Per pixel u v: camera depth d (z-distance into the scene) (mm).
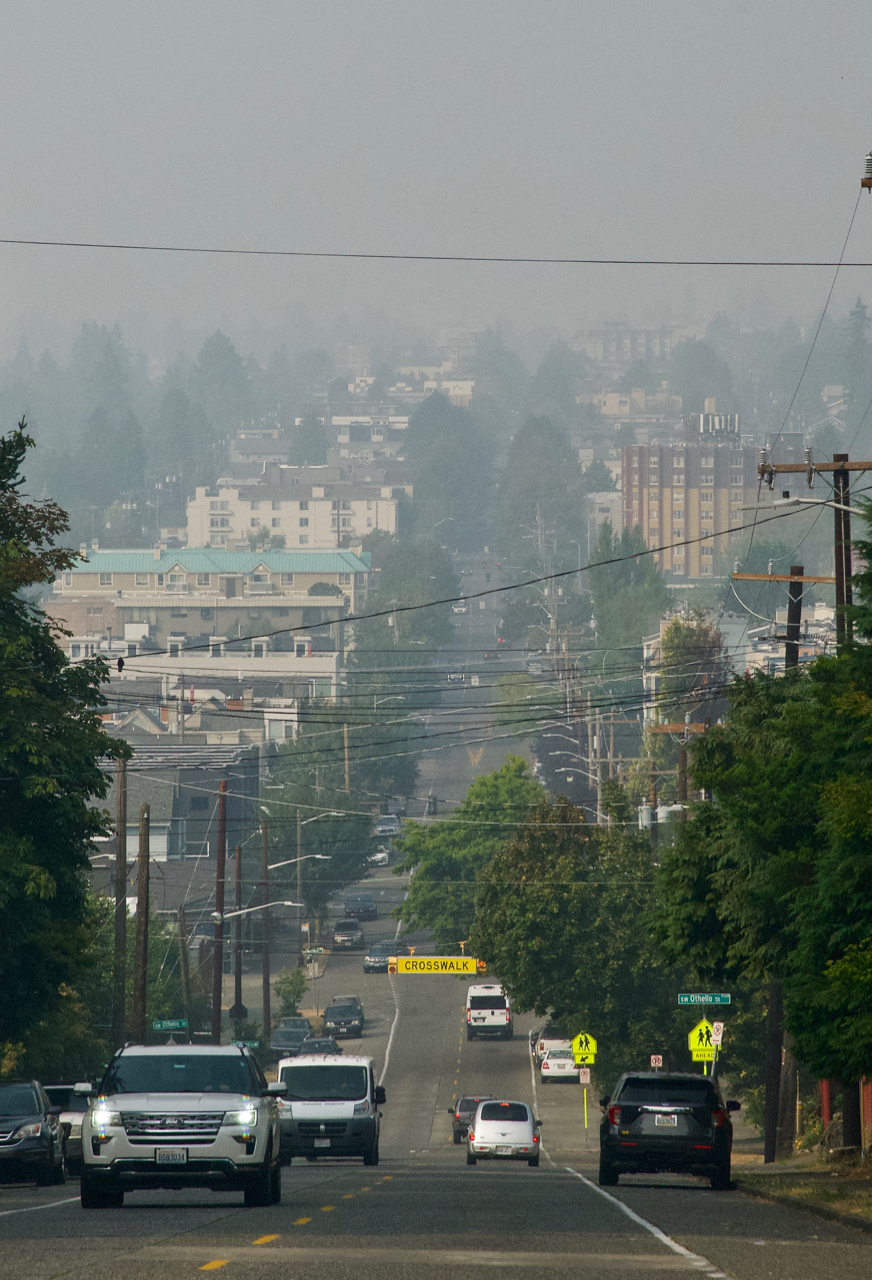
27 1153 114500
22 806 129375
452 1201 80750
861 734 90688
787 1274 48969
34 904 127062
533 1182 110750
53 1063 194625
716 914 121750
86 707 135625
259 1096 76250
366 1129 138750
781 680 130875
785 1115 157625
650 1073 109938
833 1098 160625
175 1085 76062
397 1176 118188
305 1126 138125
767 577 161625
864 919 89688
